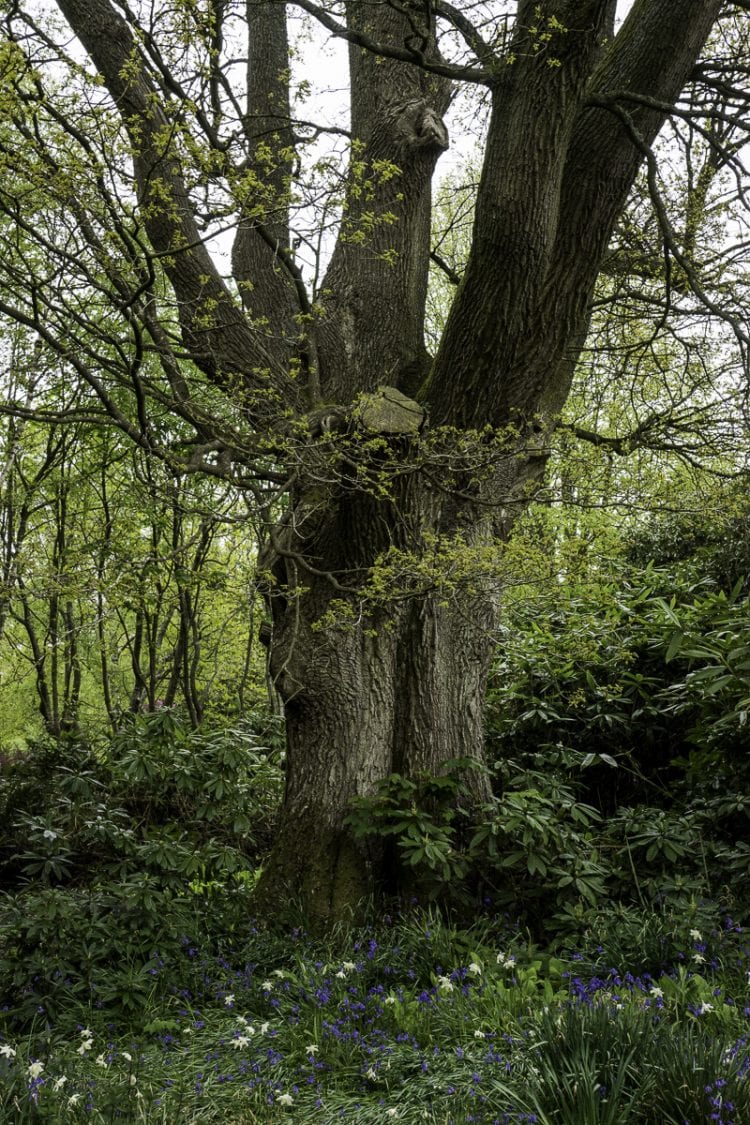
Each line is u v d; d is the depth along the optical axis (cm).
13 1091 373
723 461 660
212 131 441
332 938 572
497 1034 408
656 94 624
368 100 766
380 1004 450
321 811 627
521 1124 328
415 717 651
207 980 516
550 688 851
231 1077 402
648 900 601
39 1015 488
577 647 769
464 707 670
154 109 398
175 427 944
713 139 710
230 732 759
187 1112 375
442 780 619
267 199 421
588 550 579
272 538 575
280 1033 437
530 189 583
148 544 514
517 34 574
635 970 486
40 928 517
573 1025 366
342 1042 414
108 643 1134
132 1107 371
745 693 607
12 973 509
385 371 714
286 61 771
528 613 938
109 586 469
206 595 990
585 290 634
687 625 689
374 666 644
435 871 604
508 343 618
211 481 675
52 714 1344
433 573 534
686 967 481
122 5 405
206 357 641
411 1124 348
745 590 1001
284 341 675
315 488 623
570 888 581
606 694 788
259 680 1238
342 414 575
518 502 594
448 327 636
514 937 557
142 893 548
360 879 615
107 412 507
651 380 762
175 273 648
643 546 1204
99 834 638
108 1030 473
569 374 714
